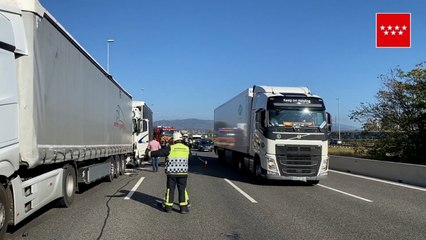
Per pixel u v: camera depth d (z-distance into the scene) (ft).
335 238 25.44
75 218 30.91
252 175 65.46
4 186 23.36
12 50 24.30
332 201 40.37
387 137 90.99
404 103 87.92
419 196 44.57
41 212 33.32
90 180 43.62
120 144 64.75
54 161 30.71
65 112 33.68
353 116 96.32
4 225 22.85
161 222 29.71
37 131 26.43
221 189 49.21
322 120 53.72
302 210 35.14
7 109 23.34
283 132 52.70
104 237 25.26
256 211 34.50
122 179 61.21
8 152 23.17
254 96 62.34
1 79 22.85
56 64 31.09
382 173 64.44
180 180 33.42
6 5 24.49
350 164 75.36
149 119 104.22
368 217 32.27
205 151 193.26
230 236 25.79
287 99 53.83
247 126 65.62
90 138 43.39
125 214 32.63
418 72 85.15
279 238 25.40
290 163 52.54
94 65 45.34
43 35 27.94
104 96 51.31
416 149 87.20
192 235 25.95
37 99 26.53
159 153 33.22
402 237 25.82
